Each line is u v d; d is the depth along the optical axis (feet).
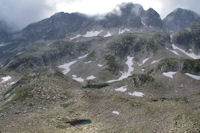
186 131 165.17
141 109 238.68
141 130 184.75
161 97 367.66
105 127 194.29
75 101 266.16
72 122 209.56
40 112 237.45
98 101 264.72
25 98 269.44
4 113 234.17
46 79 340.18
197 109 224.94
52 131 185.88
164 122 198.18
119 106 248.32
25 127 193.88
